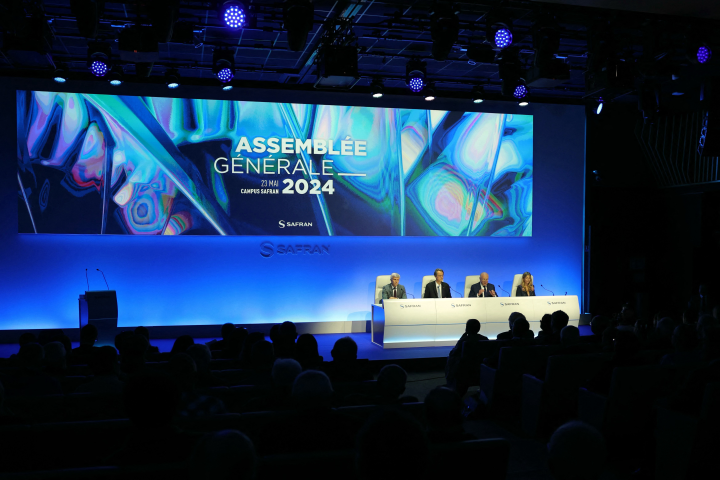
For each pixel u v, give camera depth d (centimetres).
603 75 634
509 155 972
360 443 127
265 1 602
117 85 845
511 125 973
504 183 970
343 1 601
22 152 815
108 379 338
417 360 698
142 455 190
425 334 805
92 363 337
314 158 909
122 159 843
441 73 862
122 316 857
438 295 857
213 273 888
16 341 824
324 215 912
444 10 557
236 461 146
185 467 174
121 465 182
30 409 293
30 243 830
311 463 182
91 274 846
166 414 191
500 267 986
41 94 818
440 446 193
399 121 936
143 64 683
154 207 854
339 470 185
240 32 677
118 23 611
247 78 873
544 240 1003
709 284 980
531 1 574
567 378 439
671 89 894
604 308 1027
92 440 234
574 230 1016
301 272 917
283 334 434
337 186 917
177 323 875
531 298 852
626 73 626
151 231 853
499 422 489
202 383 358
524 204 978
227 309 891
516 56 683
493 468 199
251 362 397
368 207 927
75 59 771
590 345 496
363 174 926
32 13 571
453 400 211
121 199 843
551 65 611
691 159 980
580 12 609
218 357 505
